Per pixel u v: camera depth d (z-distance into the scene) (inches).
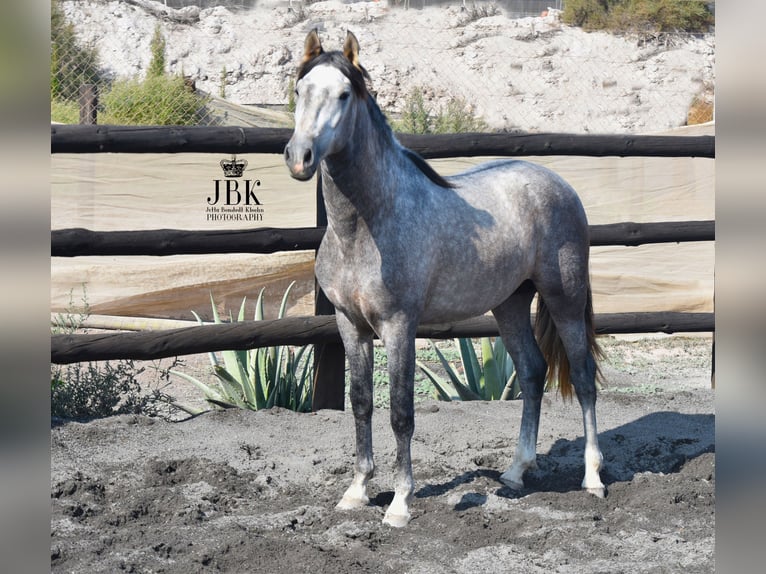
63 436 187.5
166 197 334.6
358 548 143.7
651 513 162.7
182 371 296.5
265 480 175.5
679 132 398.6
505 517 159.3
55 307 325.7
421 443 199.3
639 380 301.3
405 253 149.5
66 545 137.2
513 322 181.5
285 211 347.6
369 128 144.5
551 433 210.8
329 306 224.5
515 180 172.7
